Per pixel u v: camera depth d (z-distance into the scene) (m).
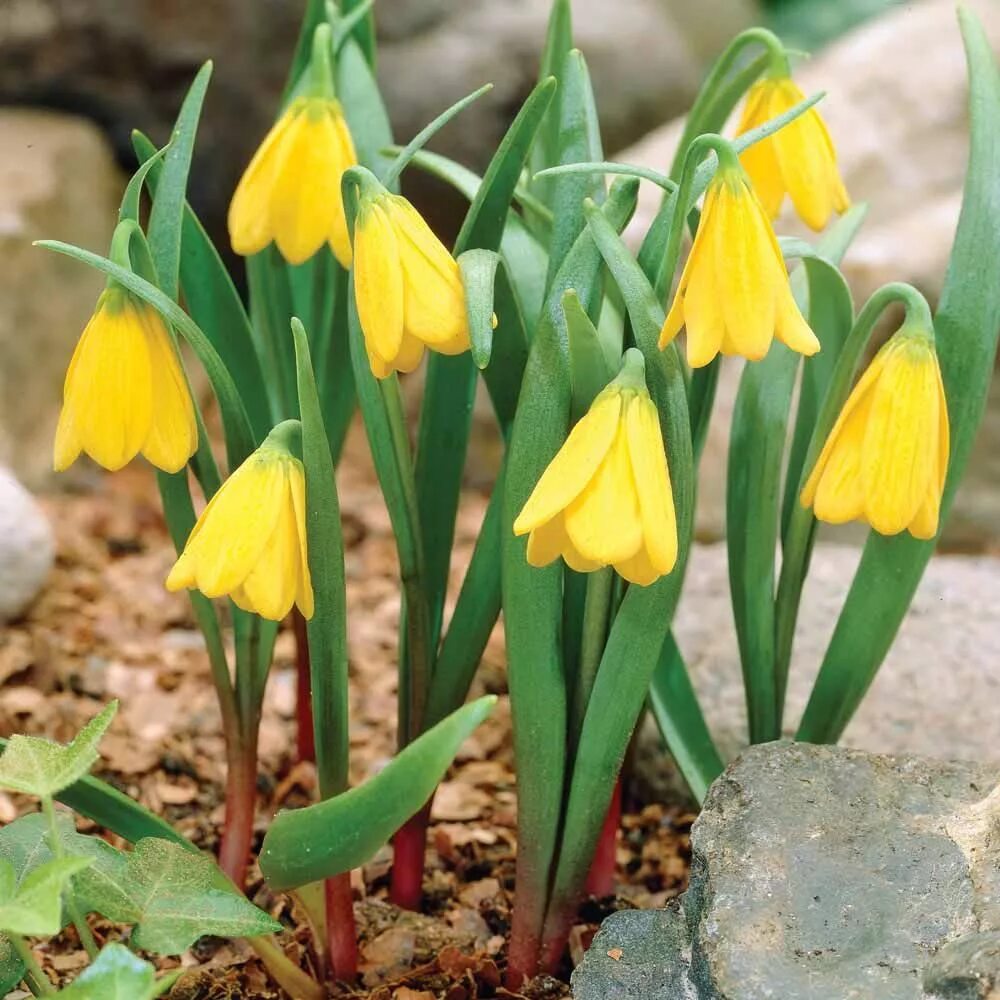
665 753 0.52
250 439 0.43
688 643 0.54
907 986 0.38
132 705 0.56
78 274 0.81
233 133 0.86
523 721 0.42
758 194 0.43
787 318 0.38
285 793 0.52
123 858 0.41
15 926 0.37
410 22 0.86
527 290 0.43
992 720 0.51
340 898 0.44
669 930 0.41
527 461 0.40
